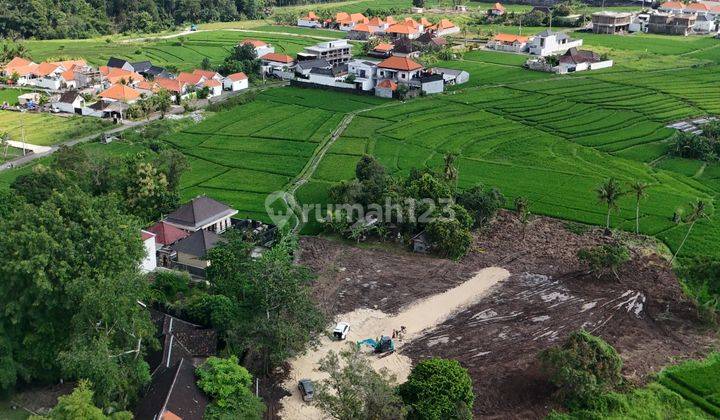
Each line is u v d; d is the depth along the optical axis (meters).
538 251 130.75
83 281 85.31
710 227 137.75
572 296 114.50
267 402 89.75
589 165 172.75
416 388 82.50
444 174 150.12
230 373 85.06
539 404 88.25
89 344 83.38
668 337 102.88
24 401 88.56
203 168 173.88
